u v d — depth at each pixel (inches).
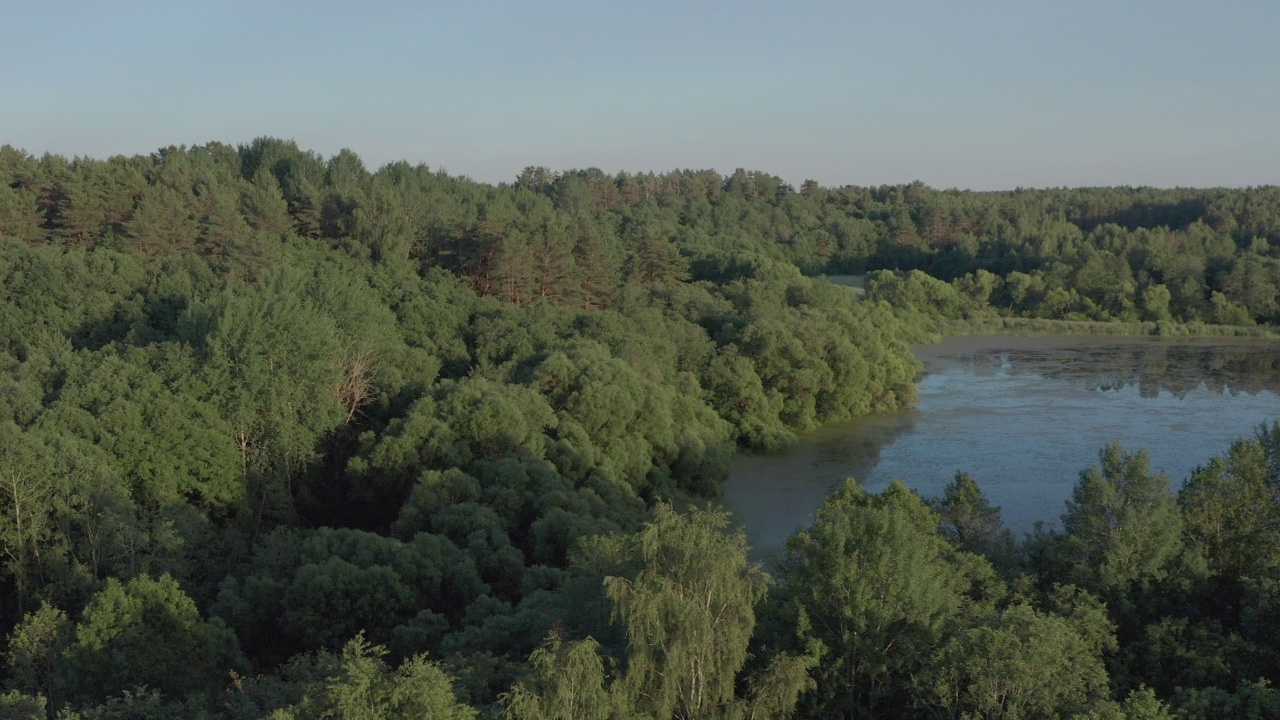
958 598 1470.2
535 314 3870.6
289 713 1026.7
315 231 4894.2
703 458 3213.6
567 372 3144.7
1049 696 1117.7
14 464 1910.7
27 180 4500.5
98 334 3287.4
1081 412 4315.9
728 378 3988.7
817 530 1535.4
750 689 1256.2
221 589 1891.0
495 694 1261.1
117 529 1911.9
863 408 4323.3
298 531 2336.4
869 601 1360.7
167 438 2365.9
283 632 1758.1
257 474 2581.2
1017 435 3905.0
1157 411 4311.0
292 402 2696.9
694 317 4790.8
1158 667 1446.9
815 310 4667.8
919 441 3863.2
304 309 2908.5
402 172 6752.0
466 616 1681.8
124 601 1477.6
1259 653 1432.1
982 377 5369.1
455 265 4911.4
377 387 3078.2
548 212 6328.7
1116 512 1708.9
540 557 2105.1
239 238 4042.8
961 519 2015.3
